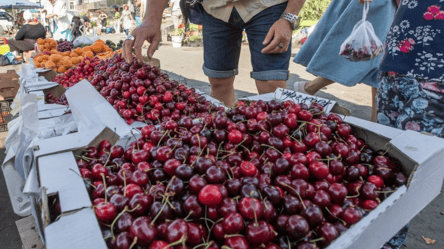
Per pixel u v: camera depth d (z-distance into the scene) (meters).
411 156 1.40
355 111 5.54
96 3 28.69
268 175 1.45
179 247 1.03
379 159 1.50
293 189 1.28
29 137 2.05
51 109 2.65
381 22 3.20
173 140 1.55
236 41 3.07
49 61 4.50
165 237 1.02
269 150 1.60
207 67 3.19
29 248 1.65
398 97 2.04
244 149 1.73
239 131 1.68
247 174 1.40
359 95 6.58
